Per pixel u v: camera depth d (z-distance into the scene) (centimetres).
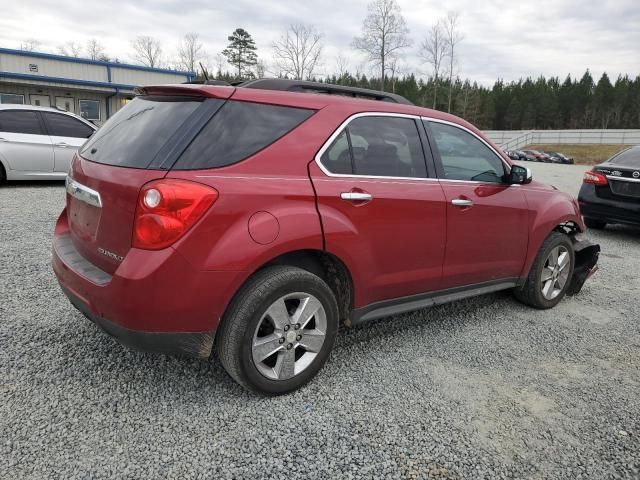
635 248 716
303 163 266
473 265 365
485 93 9881
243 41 5422
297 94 281
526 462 228
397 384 291
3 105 906
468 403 275
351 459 225
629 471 225
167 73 2470
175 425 242
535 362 330
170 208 222
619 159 796
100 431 234
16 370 281
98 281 240
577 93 9956
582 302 462
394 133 318
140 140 252
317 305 274
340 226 273
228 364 252
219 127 246
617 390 297
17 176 909
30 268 456
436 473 219
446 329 379
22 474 203
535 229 406
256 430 241
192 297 230
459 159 357
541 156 5028
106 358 300
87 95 2247
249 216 240
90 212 259
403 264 316
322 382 289
